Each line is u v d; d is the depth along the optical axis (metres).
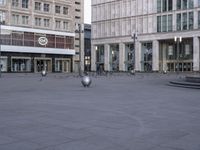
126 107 13.18
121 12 90.75
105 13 94.75
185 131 8.41
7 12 71.44
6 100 15.66
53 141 7.24
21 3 74.19
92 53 99.19
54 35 81.44
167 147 6.79
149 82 34.03
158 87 25.98
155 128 8.78
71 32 85.62
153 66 84.06
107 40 94.31
